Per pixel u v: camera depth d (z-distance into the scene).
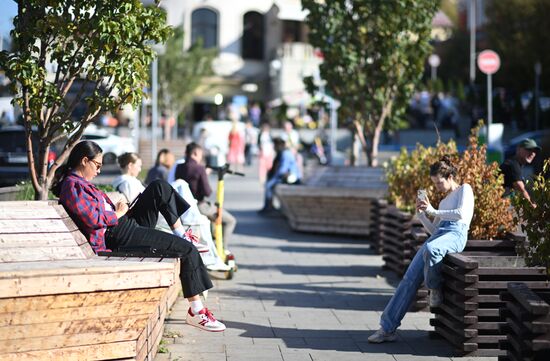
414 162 14.26
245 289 12.83
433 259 9.46
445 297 9.54
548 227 7.73
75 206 8.16
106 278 6.48
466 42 61.75
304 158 45.84
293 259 16.08
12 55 9.59
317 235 19.91
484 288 9.02
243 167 44.03
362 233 19.36
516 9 51.72
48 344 6.51
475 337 8.97
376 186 19.36
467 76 60.94
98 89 9.95
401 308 9.62
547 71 51.09
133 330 6.83
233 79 64.56
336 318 10.89
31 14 9.61
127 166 12.23
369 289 13.00
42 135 9.95
